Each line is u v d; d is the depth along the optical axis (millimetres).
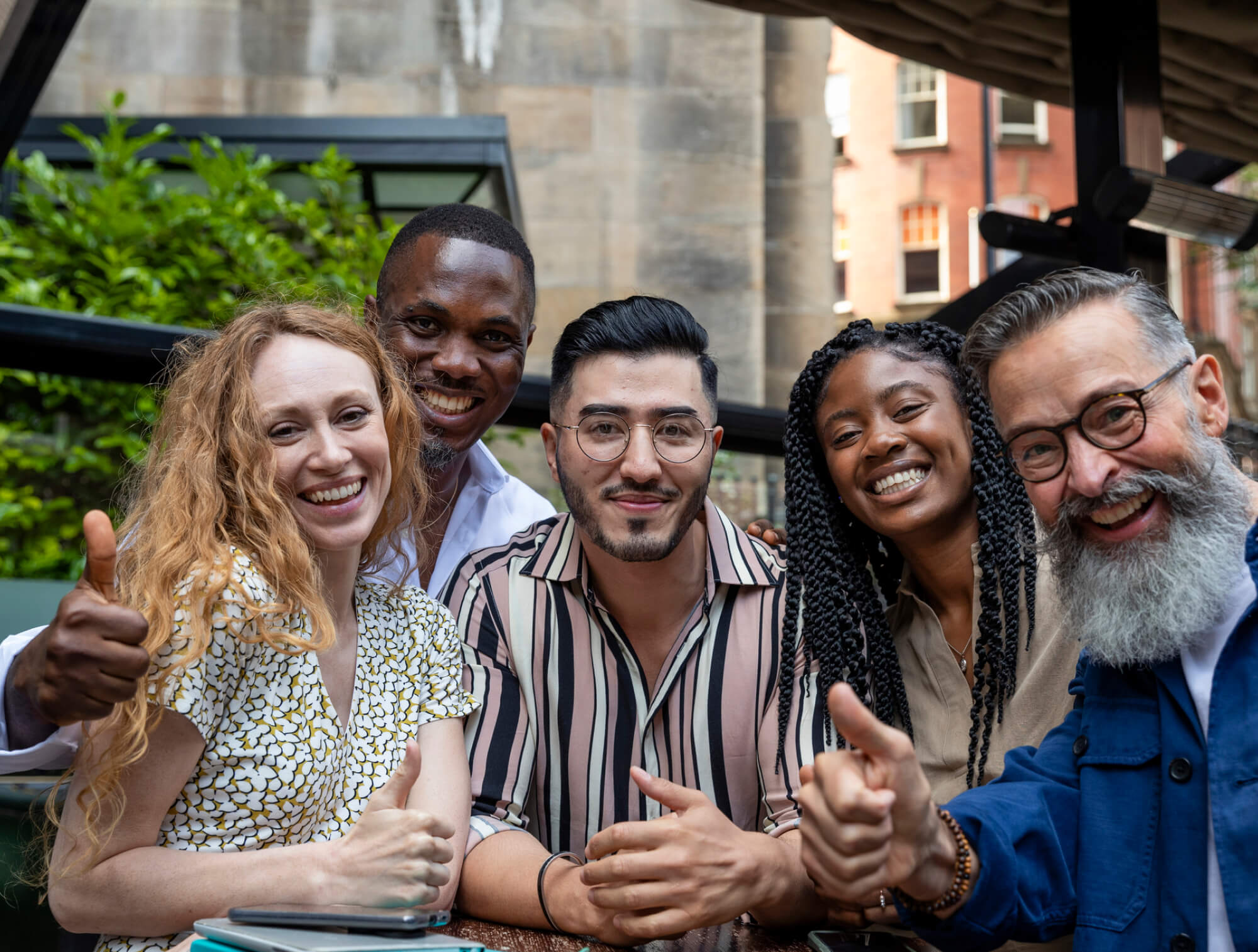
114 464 3670
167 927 1229
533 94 6773
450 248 2045
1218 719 1181
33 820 1635
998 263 16594
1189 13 2455
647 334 1521
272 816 1316
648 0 6840
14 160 3969
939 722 1651
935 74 16859
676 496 1532
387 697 1490
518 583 1677
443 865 1391
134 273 3789
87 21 6449
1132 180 2387
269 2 6633
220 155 4227
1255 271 9523
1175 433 1230
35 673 1105
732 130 6832
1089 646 1291
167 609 1257
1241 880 1122
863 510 1621
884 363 1589
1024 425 1273
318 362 1399
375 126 4879
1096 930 1198
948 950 1195
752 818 1611
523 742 1588
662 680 1612
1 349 2396
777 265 6895
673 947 1327
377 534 1574
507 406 2164
